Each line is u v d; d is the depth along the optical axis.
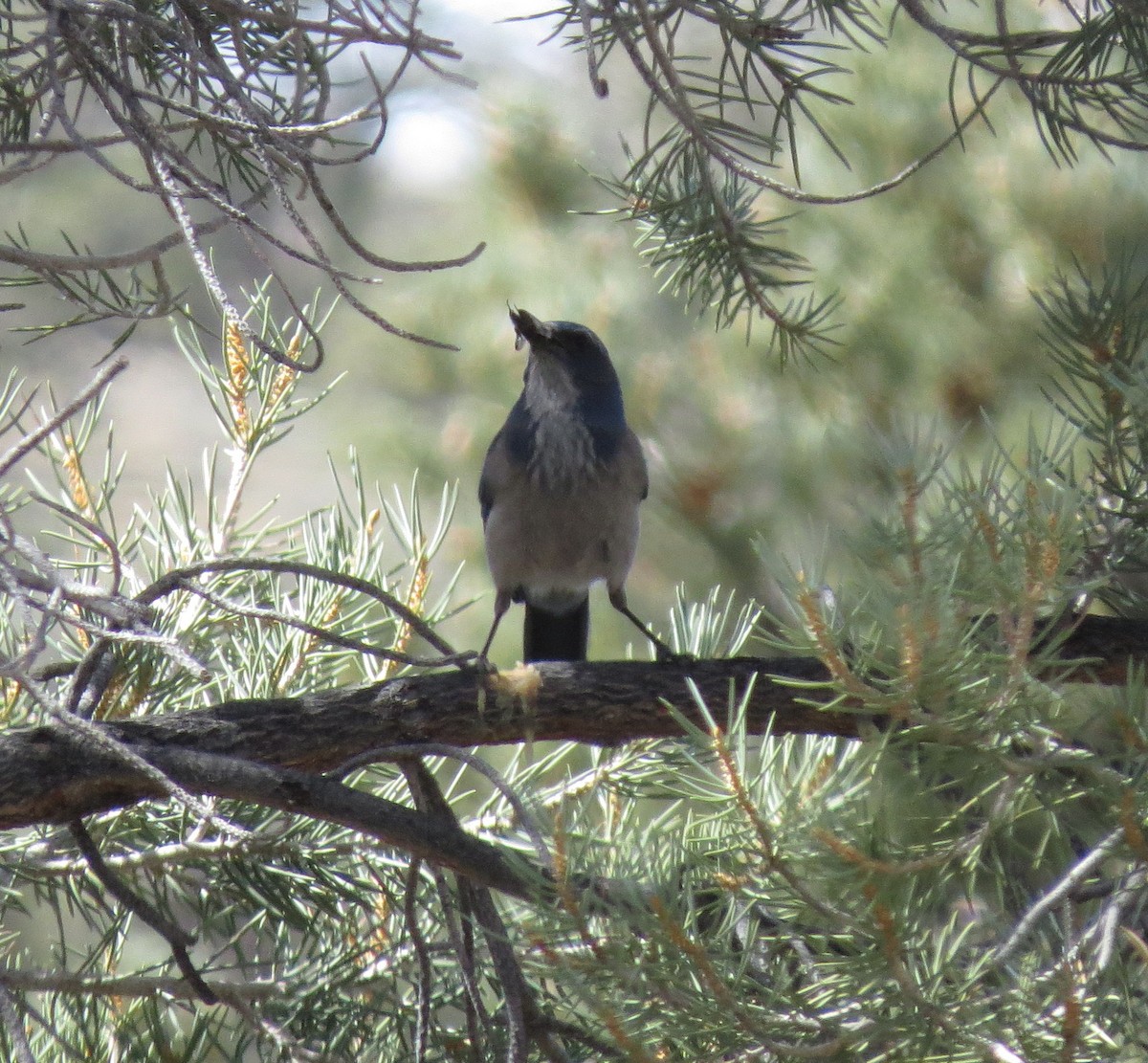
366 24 4.29
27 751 4.80
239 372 6.30
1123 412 4.98
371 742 5.40
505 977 4.44
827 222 10.57
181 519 6.21
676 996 3.72
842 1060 3.66
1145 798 3.65
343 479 15.36
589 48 4.33
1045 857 4.50
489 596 11.80
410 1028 5.32
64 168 21.92
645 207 6.16
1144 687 3.81
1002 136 10.27
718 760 3.90
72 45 4.47
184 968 4.75
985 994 3.80
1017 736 3.92
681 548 11.12
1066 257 10.01
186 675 5.86
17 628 6.26
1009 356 10.04
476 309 12.12
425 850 4.57
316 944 5.46
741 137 5.19
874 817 3.75
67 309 22.94
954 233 10.36
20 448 3.67
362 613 6.11
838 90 10.52
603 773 5.74
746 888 3.89
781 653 7.99
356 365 12.69
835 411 10.25
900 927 3.60
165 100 4.33
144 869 5.58
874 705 3.74
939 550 3.74
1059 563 3.59
